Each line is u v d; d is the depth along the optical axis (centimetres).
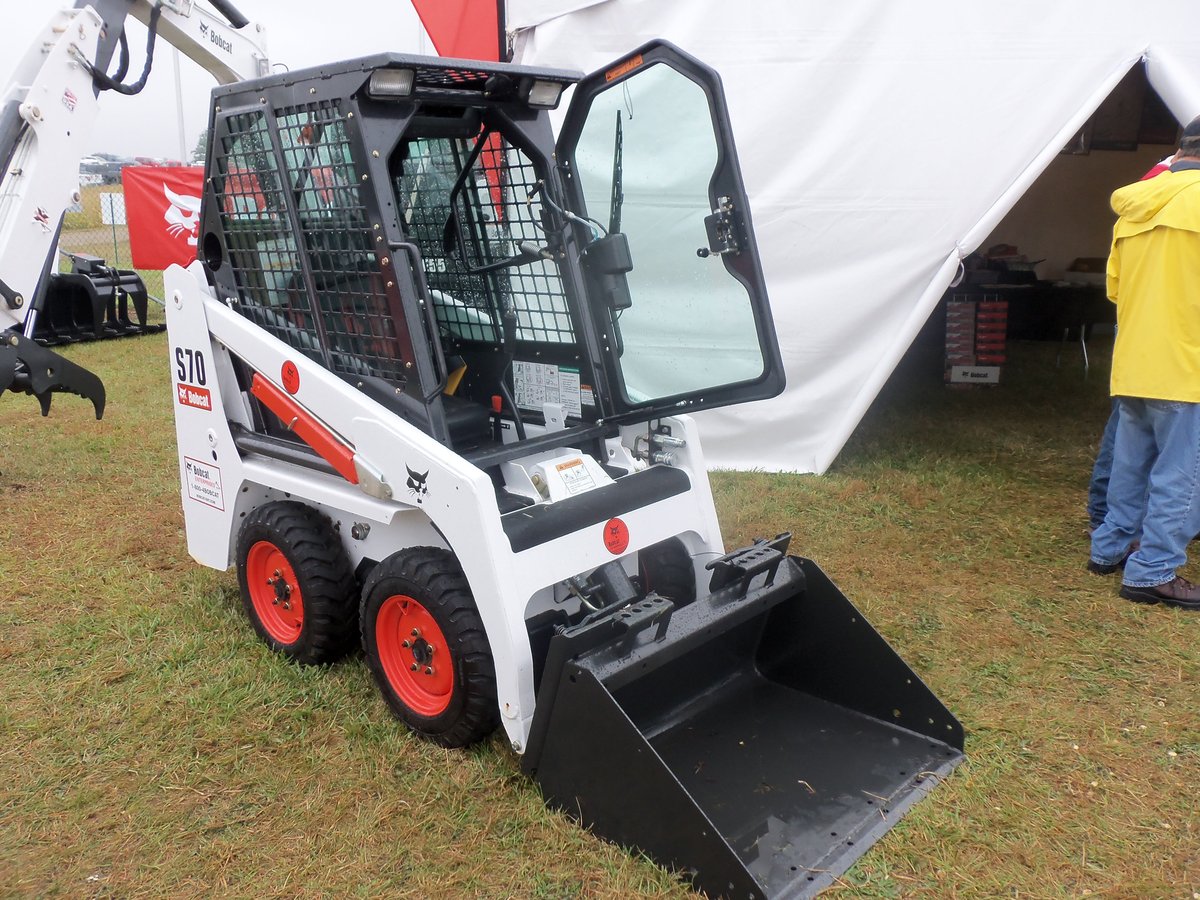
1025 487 516
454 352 345
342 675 327
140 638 356
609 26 513
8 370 439
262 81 291
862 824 248
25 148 441
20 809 264
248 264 323
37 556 433
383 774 275
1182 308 347
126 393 746
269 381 317
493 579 254
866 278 502
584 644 242
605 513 284
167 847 248
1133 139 872
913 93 475
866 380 518
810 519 473
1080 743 288
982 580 402
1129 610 372
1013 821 253
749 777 265
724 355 353
